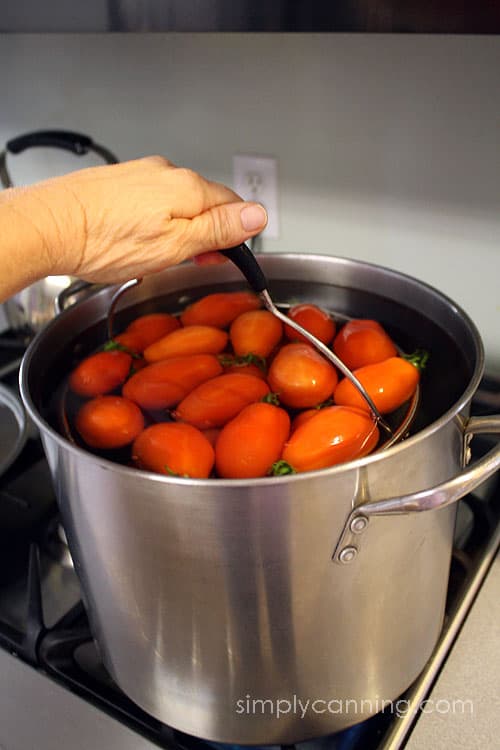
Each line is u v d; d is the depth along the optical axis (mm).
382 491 416
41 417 444
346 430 458
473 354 503
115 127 937
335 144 789
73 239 437
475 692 562
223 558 421
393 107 735
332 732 536
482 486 741
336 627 471
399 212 789
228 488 384
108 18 638
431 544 488
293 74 773
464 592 629
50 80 954
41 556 729
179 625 470
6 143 982
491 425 466
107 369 539
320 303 633
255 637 463
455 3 474
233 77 812
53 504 781
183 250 463
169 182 455
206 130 866
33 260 432
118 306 635
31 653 613
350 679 508
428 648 562
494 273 768
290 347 538
